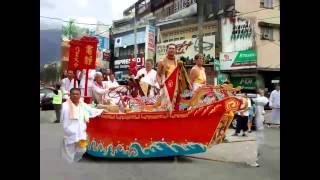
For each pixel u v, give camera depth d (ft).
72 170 27.07
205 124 29.14
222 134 29.32
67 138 26.35
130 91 34.86
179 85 29.01
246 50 94.22
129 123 29.99
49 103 89.45
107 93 35.19
